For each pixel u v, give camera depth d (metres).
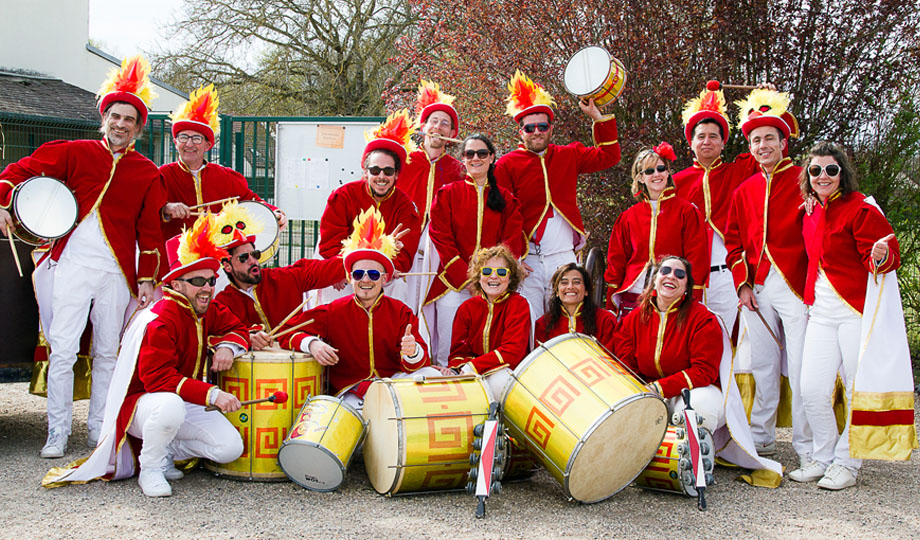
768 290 5.77
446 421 4.67
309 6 22.23
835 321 5.24
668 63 9.39
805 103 9.40
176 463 5.14
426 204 6.89
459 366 5.63
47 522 4.20
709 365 5.24
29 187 5.34
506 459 4.95
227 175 6.46
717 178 6.48
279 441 4.96
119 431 4.82
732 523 4.44
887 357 5.08
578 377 4.72
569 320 5.70
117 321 5.68
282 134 9.21
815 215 5.37
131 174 5.71
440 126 6.97
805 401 5.34
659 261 5.93
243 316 5.54
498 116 10.62
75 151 5.56
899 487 5.16
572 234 6.73
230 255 5.41
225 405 4.73
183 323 4.95
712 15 9.37
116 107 5.59
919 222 8.91
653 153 6.18
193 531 4.12
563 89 9.95
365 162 6.24
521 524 4.34
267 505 4.56
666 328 5.39
